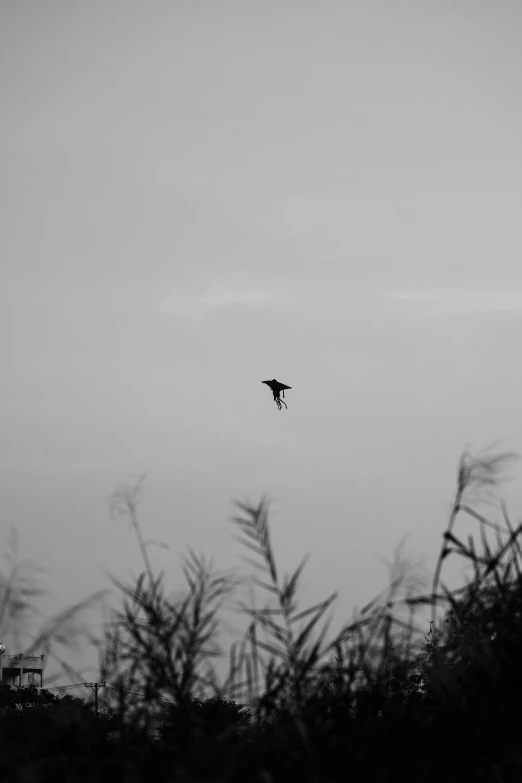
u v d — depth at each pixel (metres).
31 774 10.33
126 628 11.84
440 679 11.77
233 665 11.76
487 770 10.84
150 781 10.98
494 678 11.30
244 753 11.34
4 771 10.54
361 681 11.91
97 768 10.77
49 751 11.23
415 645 12.02
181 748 11.21
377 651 11.74
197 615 11.87
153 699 11.80
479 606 12.03
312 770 10.67
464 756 10.95
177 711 11.68
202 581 12.09
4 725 11.27
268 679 11.67
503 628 11.55
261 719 12.11
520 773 10.88
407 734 11.38
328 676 11.87
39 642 10.78
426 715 11.89
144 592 11.95
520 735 11.00
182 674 11.74
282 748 11.09
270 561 11.99
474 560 11.99
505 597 11.80
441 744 11.09
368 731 11.38
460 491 11.95
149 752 11.39
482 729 11.02
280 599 11.87
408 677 12.61
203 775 10.39
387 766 11.03
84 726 11.18
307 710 11.34
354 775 11.00
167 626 11.83
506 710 11.13
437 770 10.94
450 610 12.27
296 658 11.66
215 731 11.25
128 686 11.74
